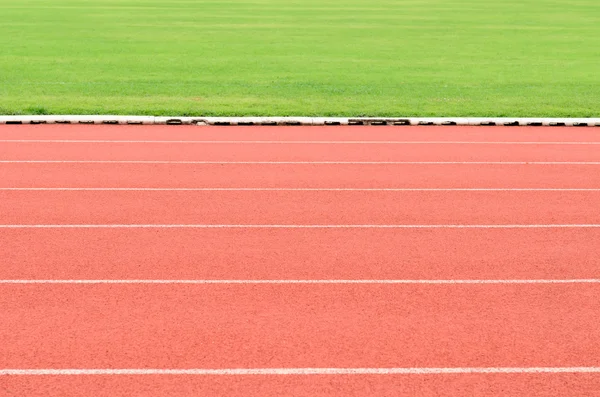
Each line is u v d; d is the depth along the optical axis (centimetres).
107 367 654
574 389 629
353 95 2144
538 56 3030
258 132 1691
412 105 1998
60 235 1002
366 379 639
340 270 884
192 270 878
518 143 1612
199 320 746
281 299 799
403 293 820
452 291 827
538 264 916
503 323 750
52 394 612
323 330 728
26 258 912
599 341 714
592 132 1741
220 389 621
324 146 1558
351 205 1157
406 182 1294
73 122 1753
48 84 2259
